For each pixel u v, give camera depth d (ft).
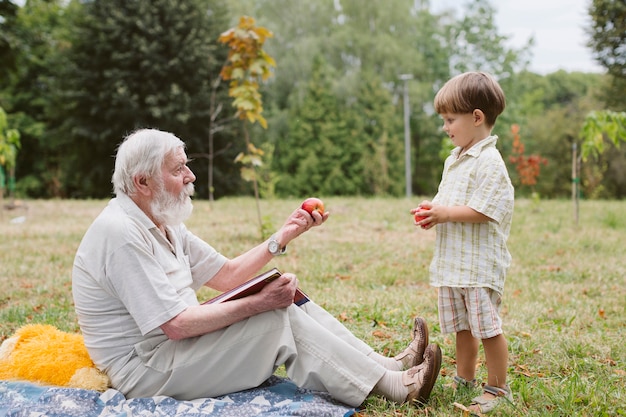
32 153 103.60
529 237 33.09
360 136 112.06
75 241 31.53
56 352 10.53
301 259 26.30
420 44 124.47
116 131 84.64
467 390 11.12
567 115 123.13
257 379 10.01
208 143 87.76
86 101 84.48
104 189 91.71
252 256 11.69
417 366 10.37
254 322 9.93
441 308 11.03
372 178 110.42
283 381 10.84
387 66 113.80
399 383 10.32
